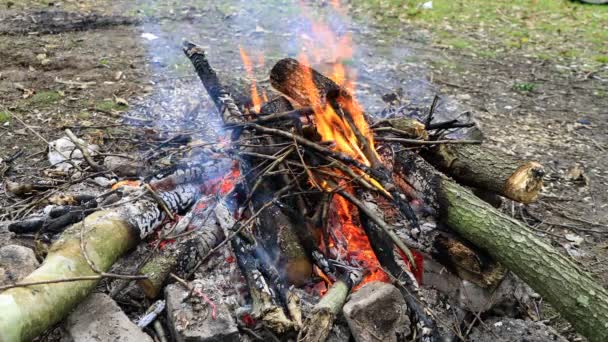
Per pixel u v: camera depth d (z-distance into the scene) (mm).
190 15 8961
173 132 4629
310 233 3127
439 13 9875
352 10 9789
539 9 10250
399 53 7934
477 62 7801
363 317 2850
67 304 2641
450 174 3633
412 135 3611
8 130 5105
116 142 4902
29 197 4012
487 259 3178
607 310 2732
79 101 5758
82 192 3982
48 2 9016
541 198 4738
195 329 2656
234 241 3092
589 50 8398
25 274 2941
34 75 6316
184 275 3074
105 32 7945
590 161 5410
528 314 3396
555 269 2844
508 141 5684
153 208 3281
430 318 2986
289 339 2889
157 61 6984
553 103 6656
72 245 2828
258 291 2902
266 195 3266
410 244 3293
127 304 3045
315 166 3264
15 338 2400
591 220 4496
